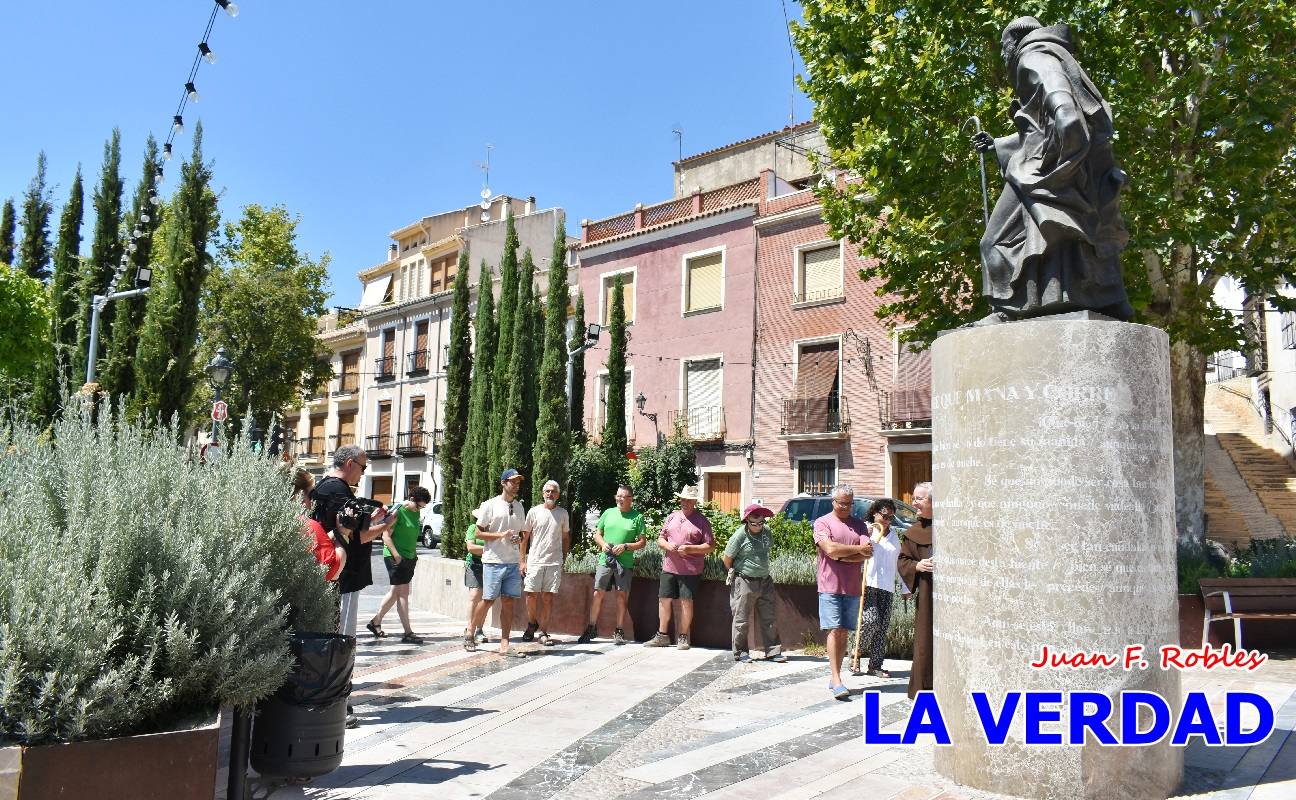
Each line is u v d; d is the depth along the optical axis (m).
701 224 28.92
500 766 5.25
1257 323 23.66
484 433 16.97
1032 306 4.85
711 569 10.50
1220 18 10.88
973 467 4.69
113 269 22.48
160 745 3.46
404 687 7.77
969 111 11.99
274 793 4.68
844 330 25.45
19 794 3.19
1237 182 11.13
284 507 4.95
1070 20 11.12
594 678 8.16
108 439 4.42
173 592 3.89
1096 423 4.47
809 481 26.08
